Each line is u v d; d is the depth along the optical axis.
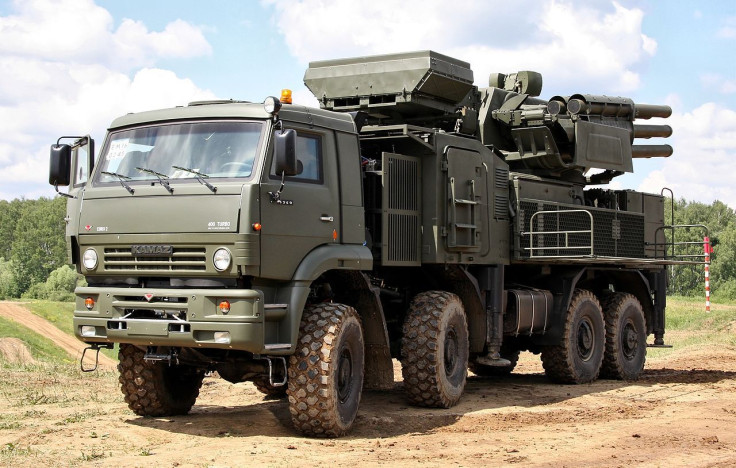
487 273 12.13
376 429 9.38
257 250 8.19
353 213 9.52
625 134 14.45
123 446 8.15
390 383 9.98
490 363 12.04
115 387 12.75
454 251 11.22
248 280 8.35
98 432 8.83
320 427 8.63
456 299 11.09
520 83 14.34
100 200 8.84
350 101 12.12
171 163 8.73
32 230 143.75
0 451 7.81
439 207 11.03
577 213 13.80
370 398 11.75
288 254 8.55
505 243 12.45
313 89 12.30
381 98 11.89
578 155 13.44
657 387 13.23
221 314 8.13
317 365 8.55
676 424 9.70
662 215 16.08
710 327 25.14
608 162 14.05
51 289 129.12
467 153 11.54
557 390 12.83
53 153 9.34
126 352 9.74
